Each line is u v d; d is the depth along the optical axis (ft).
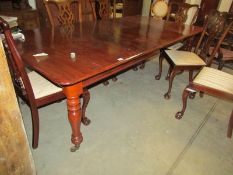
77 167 4.83
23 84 4.31
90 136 5.71
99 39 5.94
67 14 7.54
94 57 4.73
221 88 5.69
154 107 7.14
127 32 6.77
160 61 8.57
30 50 4.89
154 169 4.90
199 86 5.90
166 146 5.57
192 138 5.91
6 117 2.84
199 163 5.14
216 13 7.17
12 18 7.39
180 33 7.06
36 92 4.66
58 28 6.77
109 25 7.52
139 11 14.71
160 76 8.93
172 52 7.82
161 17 9.89
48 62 4.38
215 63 10.59
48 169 4.74
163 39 6.30
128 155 5.22
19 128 3.11
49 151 5.18
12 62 4.16
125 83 8.51
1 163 3.08
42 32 6.28
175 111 7.02
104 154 5.21
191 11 13.99
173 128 6.24
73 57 4.64
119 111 6.81
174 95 7.92
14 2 9.80
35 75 5.21
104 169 4.83
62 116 6.41
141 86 8.38
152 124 6.33
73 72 4.04
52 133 5.73
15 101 2.89
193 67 7.18
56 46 5.24
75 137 4.99
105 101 7.27
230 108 7.38
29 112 6.44
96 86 8.09
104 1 8.76
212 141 5.86
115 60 4.63
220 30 6.95
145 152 5.34
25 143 3.34
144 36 6.48
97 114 6.59
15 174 3.42
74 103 4.41
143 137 5.81
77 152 5.20
